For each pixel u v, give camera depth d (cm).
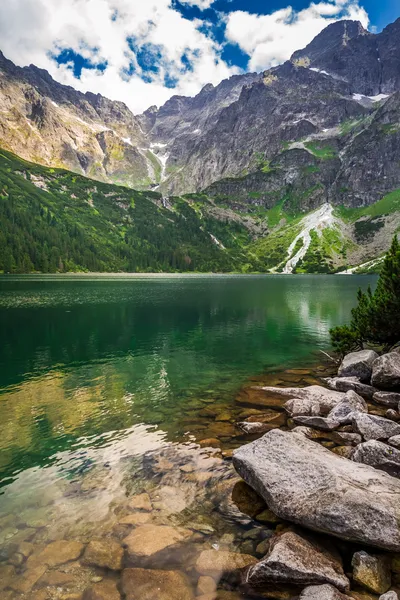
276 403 1706
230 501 909
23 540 779
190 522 828
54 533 802
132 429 1436
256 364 2570
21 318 4700
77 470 1108
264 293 9281
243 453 1009
